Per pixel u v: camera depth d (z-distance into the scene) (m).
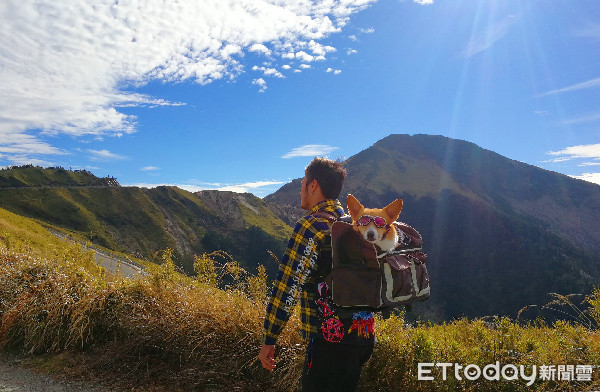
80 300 4.59
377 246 1.98
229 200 149.38
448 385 3.09
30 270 5.47
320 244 2.10
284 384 3.43
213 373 3.62
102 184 136.50
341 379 2.13
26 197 113.69
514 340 3.41
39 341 4.37
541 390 2.96
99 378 3.73
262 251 113.62
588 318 3.54
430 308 110.81
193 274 5.07
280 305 2.10
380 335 3.40
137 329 4.16
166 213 127.94
